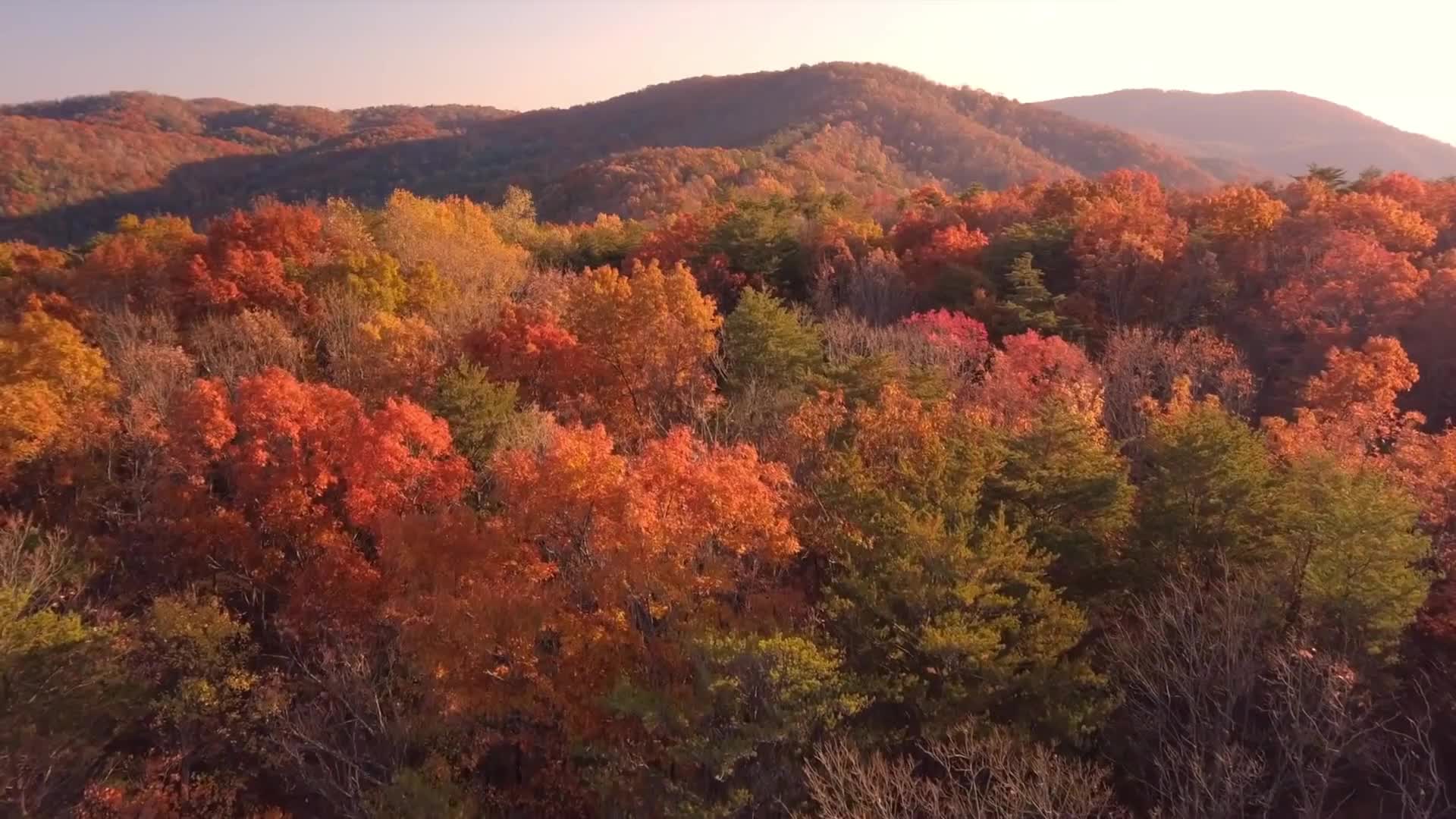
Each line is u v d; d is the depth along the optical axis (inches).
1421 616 990.4
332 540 1200.8
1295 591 965.2
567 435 1041.5
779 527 984.9
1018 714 869.2
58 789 951.6
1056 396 1306.6
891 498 1049.5
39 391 1353.3
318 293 1998.0
